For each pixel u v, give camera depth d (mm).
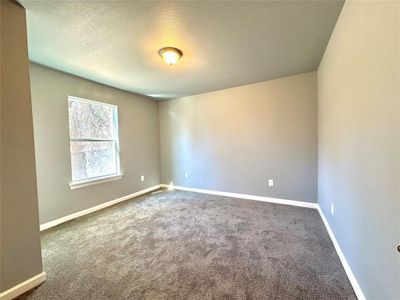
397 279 956
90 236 2500
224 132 4219
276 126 3625
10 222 1514
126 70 3000
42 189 2797
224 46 2320
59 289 1598
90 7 1614
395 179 965
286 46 2350
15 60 1535
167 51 2338
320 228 2605
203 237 2426
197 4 1610
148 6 1620
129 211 3404
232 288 1568
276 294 1497
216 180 4402
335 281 1626
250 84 3828
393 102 971
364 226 1349
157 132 5105
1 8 1464
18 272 1548
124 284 1639
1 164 1465
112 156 3941
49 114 2887
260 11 1716
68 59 2596
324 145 2684
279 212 3203
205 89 4148
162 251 2127
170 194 4473
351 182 1597
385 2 1027
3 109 1471
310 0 1598
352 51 1520
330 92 2258
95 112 3619
